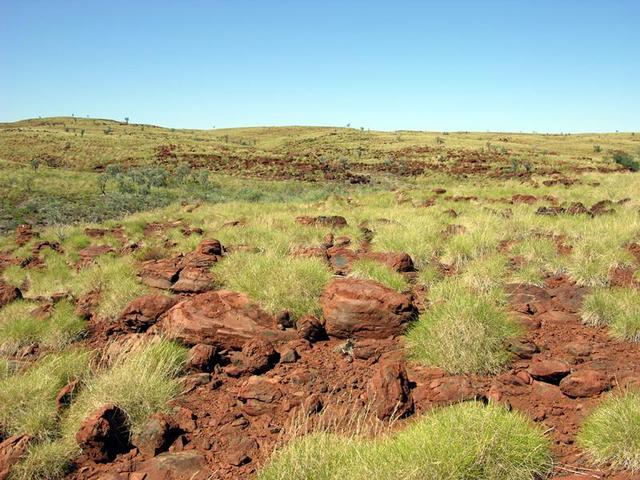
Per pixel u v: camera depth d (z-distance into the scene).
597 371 4.59
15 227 27.62
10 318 7.65
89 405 4.63
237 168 67.12
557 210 14.43
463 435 3.43
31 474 3.96
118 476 3.86
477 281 7.55
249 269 7.44
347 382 4.99
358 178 56.50
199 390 5.18
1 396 4.78
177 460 3.95
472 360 4.94
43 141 92.00
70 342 7.00
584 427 3.74
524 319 6.25
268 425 4.40
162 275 8.82
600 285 7.35
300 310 6.46
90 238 17.19
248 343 5.64
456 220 13.43
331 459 3.47
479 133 157.25
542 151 90.56
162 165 70.81
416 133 151.62
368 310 6.03
